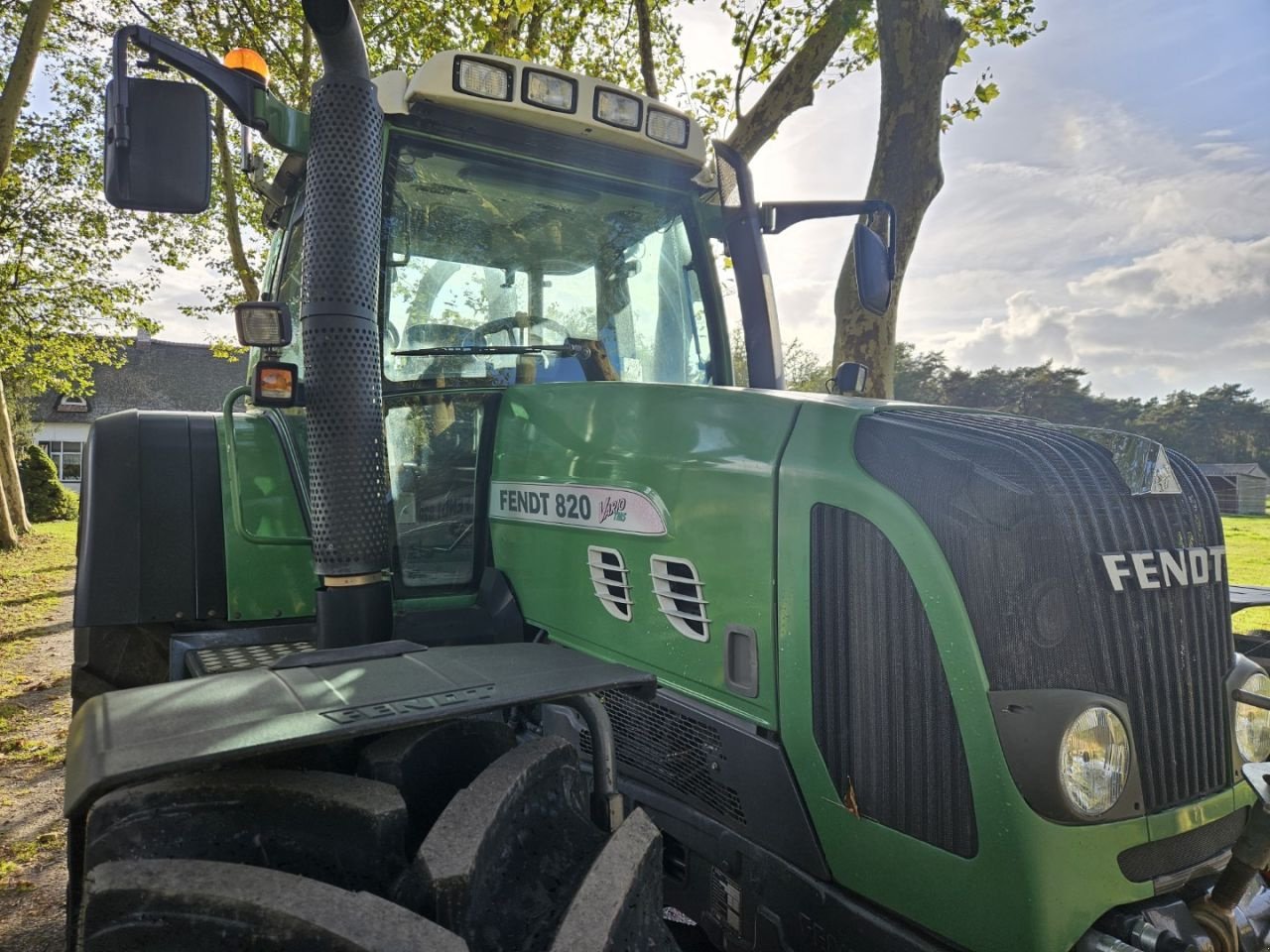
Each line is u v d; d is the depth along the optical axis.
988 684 1.37
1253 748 1.64
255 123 2.16
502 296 2.64
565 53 10.84
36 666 6.60
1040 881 1.33
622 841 1.34
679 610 1.86
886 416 1.62
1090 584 1.42
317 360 2.01
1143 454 1.52
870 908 1.54
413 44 12.41
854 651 1.55
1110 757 1.38
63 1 13.04
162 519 2.57
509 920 1.23
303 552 2.64
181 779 1.26
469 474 2.55
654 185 2.82
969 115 8.11
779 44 8.56
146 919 1.10
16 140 14.74
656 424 1.94
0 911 2.96
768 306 3.04
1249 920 1.51
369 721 1.28
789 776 1.65
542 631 2.29
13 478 16.88
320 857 1.23
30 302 16.47
